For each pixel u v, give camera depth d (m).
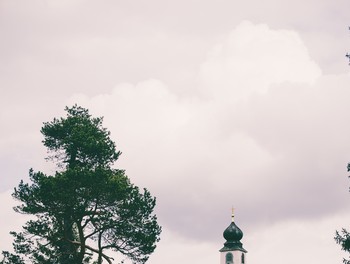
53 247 43.75
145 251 43.69
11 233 43.31
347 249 33.59
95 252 43.53
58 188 42.06
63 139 47.03
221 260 128.38
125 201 43.44
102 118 49.72
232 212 133.38
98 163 46.50
